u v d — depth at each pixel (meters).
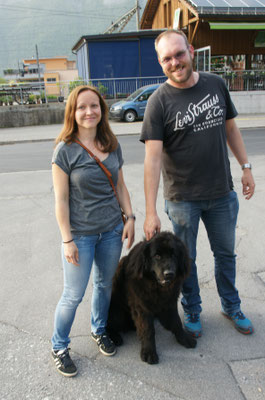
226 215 2.98
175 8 23.98
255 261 4.24
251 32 22.58
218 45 22.55
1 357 2.83
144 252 2.64
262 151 10.45
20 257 4.52
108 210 2.67
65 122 2.52
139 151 11.20
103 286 2.83
